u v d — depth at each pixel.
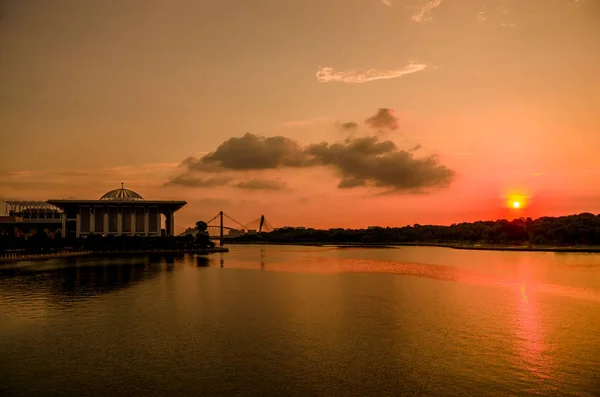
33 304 70.69
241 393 35.62
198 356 44.25
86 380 38.31
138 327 55.44
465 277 107.12
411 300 74.12
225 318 60.34
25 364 42.19
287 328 54.84
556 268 126.81
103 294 81.00
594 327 55.19
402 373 39.69
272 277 109.62
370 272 121.44
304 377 38.84
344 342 48.75
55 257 181.38
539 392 35.72
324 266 143.12
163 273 119.00
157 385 37.22
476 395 35.28
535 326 55.56
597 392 35.66
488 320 59.00
